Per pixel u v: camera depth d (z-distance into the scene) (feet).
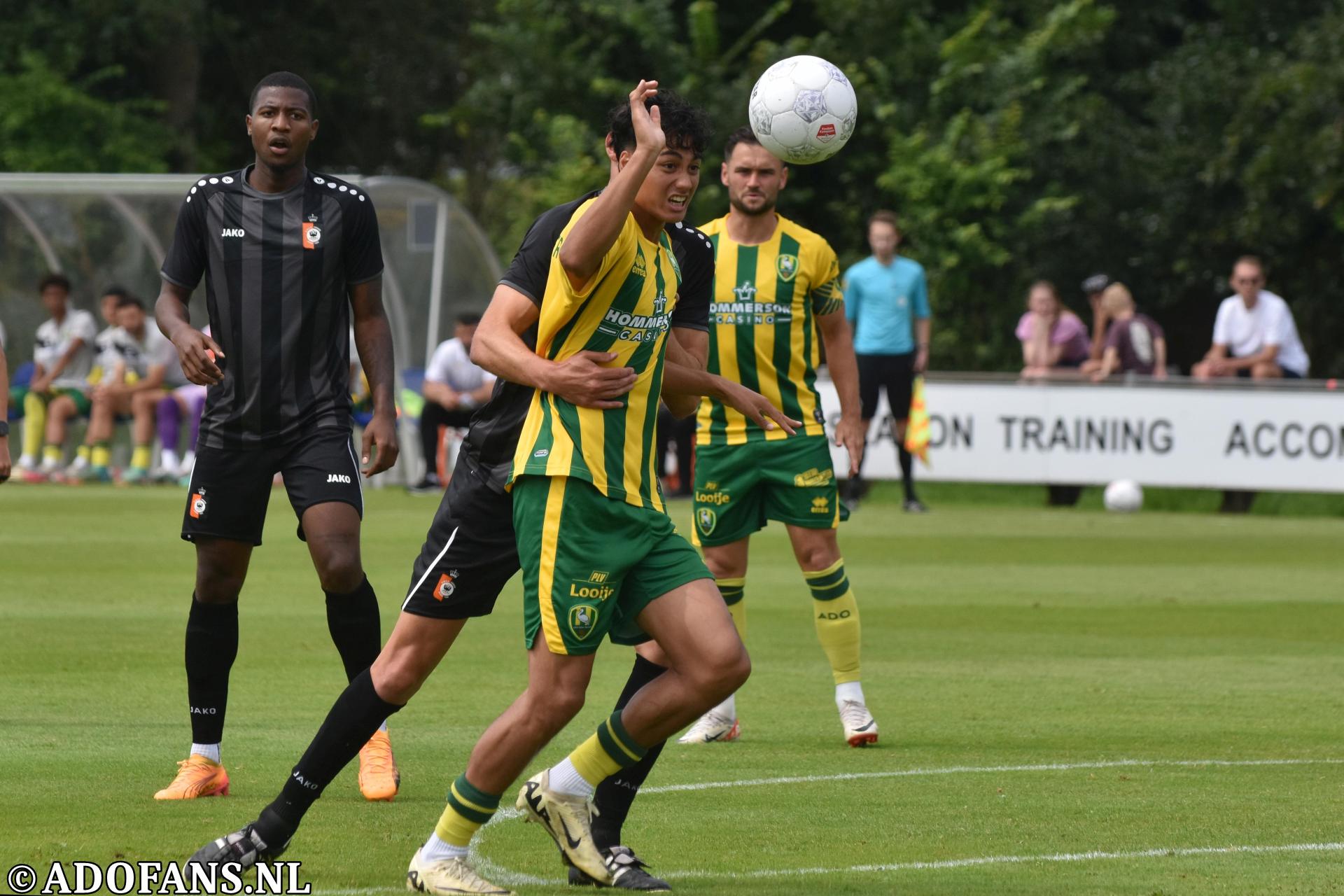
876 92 318.65
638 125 51.88
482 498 55.98
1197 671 104.12
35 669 100.01
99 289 268.82
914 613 129.08
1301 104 286.46
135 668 100.94
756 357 87.30
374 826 64.13
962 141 304.09
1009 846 62.03
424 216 260.42
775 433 86.79
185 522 70.08
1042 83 315.58
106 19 357.00
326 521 69.41
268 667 101.81
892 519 209.05
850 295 211.61
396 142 422.82
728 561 89.15
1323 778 74.18
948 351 304.50
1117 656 109.81
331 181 72.54
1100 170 317.42
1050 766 77.00
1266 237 293.23
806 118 72.84
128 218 260.21
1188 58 319.06
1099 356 238.48
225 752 77.87
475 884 54.44
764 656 109.91
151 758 75.97
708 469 88.22
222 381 69.62
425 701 91.86
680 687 54.24
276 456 70.18
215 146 394.11
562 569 53.78
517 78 329.11
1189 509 231.50
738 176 87.51
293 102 71.15
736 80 321.32
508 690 95.40
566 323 54.24
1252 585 146.72
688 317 61.52
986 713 90.84
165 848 59.67
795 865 59.06
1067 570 157.38
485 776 54.24
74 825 63.16
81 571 148.05
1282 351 224.53
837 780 73.87
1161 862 59.52
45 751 77.15
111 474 249.34
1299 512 225.35
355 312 73.20
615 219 51.62
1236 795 70.69
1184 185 307.99
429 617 56.13
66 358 249.14
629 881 55.77
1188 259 311.47
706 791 71.56
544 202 314.14
